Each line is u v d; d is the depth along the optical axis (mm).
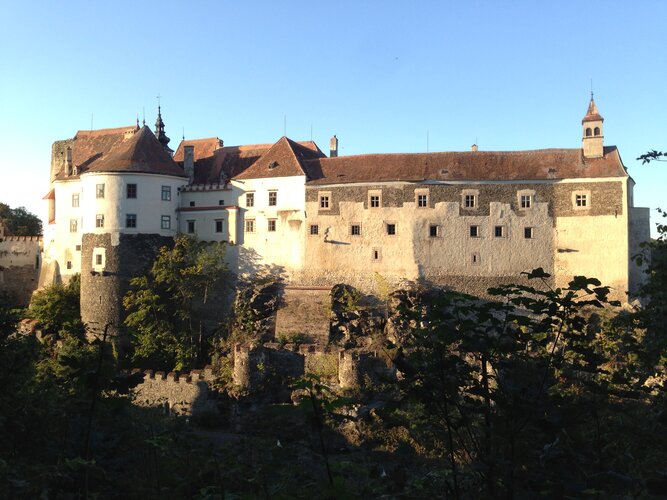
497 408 11008
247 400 49500
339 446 27062
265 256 63688
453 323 10773
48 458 14312
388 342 52969
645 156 14328
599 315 49375
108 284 59625
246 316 59969
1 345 18609
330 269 61938
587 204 58938
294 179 63500
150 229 62062
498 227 60125
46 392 16000
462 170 61719
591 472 9961
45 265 72438
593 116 60969
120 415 15703
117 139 73562
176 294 60562
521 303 10859
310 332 56969
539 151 62781
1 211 101938
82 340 12852
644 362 15211
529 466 10414
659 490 10938
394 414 10922
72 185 68625
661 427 11945
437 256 60250
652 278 17812
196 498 12430
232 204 65062
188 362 56938
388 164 63625
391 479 11273
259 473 11977
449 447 11117
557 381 10984
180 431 14766
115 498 14234
